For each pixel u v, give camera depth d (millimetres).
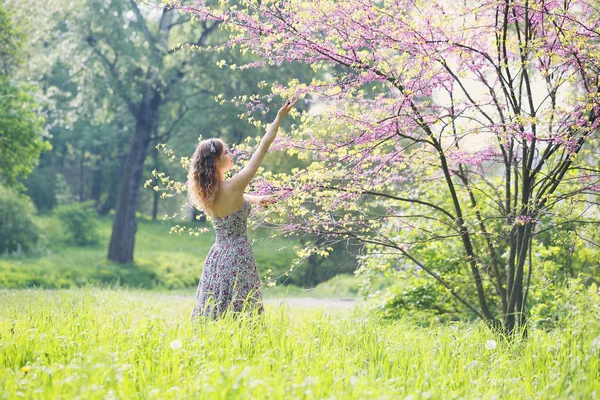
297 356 4180
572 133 6227
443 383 3877
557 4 6133
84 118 48375
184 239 40906
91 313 5418
